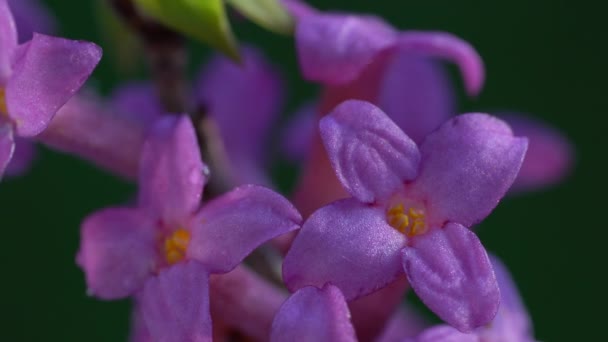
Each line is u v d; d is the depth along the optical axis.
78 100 0.11
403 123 0.13
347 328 0.10
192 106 0.12
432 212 0.10
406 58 0.13
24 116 0.10
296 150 0.13
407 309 0.13
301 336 0.10
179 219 0.11
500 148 0.10
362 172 0.10
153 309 0.10
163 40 0.11
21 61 0.10
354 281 0.10
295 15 0.11
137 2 0.11
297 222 0.10
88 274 0.11
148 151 0.11
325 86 0.11
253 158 0.13
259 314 0.11
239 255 0.10
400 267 0.10
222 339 0.11
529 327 0.11
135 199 0.12
